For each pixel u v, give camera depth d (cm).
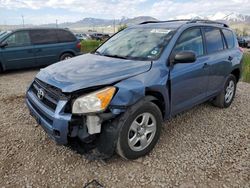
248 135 381
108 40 440
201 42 406
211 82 427
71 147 287
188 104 382
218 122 428
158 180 271
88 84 265
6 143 347
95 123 262
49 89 287
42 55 917
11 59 854
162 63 325
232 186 263
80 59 365
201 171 287
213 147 341
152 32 387
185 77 353
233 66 479
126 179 272
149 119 310
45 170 287
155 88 302
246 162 306
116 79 278
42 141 353
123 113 278
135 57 346
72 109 259
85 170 287
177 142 353
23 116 446
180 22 410
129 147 291
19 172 283
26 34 883
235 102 545
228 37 489
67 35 981
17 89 644
